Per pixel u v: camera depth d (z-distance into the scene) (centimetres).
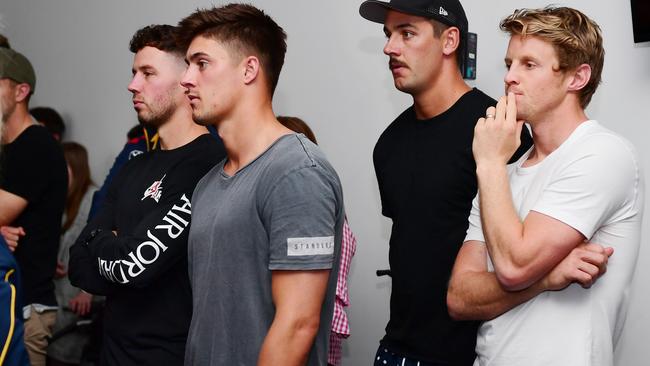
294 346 155
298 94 331
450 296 174
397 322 215
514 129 165
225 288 165
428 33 214
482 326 170
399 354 213
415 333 209
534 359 158
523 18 168
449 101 218
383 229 300
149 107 212
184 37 178
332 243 161
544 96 164
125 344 200
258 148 171
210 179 183
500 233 158
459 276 174
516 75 167
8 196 287
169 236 193
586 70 165
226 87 171
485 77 270
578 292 157
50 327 307
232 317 164
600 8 240
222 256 166
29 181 290
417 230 210
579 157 158
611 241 159
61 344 366
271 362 154
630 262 161
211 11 177
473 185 204
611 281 158
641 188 162
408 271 210
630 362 232
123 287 202
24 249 294
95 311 364
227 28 172
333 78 317
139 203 206
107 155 430
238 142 173
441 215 207
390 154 226
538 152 171
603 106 240
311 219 157
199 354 168
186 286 198
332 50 317
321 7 321
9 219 287
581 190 155
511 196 163
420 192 211
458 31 218
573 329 156
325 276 160
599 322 157
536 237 154
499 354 163
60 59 455
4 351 131
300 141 167
